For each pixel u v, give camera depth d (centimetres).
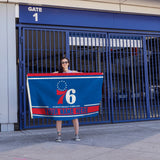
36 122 756
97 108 518
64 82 489
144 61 775
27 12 643
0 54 611
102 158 357
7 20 621
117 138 502
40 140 497
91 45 715
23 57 639
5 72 611
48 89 484
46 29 666
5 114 605
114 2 719
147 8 768
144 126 658
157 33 802
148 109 771
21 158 362
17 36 686
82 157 364
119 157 361
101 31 726
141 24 772
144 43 781
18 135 557
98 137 517
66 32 687
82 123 683
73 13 689
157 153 382
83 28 706
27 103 659
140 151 396
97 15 716
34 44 743
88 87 507
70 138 512
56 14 672
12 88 614
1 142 482
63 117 483
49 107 482
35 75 480
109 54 730
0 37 613
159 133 551
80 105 497
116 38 746
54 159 356
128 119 771
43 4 646
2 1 612
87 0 691
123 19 748
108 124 704
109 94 722
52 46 758
